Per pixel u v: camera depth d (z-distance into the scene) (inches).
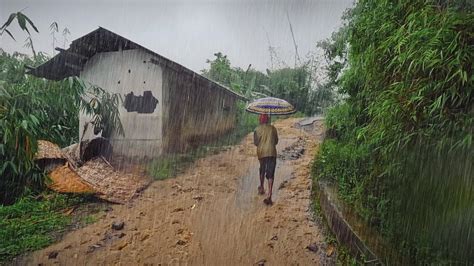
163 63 230.1
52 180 159.6
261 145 159.9
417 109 68.6
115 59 241.4
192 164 219.9
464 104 61.7
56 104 202.4
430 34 63.2
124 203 151.6
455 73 57.5
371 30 86.9
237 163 223.3
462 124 61.3
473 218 63.4
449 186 67.4
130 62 239.9
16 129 128.6
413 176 77.2
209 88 308.8
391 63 73.9
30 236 119.6
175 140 246.5
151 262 104.9
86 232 123.8
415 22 67.4
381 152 87.7
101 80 242.5
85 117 229.6
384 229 91.0
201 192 164.2
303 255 104.1
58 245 115.1
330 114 162.2
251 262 102.3
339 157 137.3
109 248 113.1
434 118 66.2
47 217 134.6
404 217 82.7
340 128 148.7
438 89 63.9
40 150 175.3
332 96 169.5
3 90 137.1
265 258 103.7
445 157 66.9
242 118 392.2
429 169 71.7
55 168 174.2
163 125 233.1
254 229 123.3
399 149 77.4
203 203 149.6
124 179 180.5
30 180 154.8
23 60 194.4
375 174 98.7
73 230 125.6
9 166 142.2
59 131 217.8
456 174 65.5
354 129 120.5
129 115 237.1
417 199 77.1
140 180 182.7
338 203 117.5
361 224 100.4
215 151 262.4
